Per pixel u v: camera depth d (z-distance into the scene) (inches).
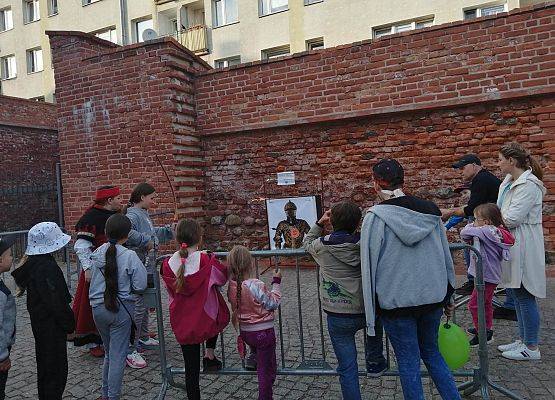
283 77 311.0
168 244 313.1
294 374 142.6
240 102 323.3
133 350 169.2
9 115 549.6
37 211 552.1
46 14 1037.8
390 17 682.2
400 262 105.3
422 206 108.7
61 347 129.8
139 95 320.5
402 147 289.0
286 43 772.6
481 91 265.0
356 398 114.3
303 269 306.2
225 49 841.5
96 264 140.3
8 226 518.0
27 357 185.8
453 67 270.4
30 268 128.6
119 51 325.4
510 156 161.3
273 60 312.7
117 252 138.8
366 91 290.2
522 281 154.6
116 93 328.2
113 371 134.1
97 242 167.9
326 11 732.0
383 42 285.4
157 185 316.8
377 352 132.4
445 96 272.5
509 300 197.8
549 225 256.5
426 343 112.6
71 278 314.5
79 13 993.5
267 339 126.2
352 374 115.3
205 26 852.0
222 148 335.0
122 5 930.1
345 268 114.3
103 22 965.2
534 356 155.3
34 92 1077.1
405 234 104.0
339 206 117.3
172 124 311.7
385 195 113.7
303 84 305.6
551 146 255.6
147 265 182.5
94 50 350.6
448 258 112.4
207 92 332.8
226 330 203.5
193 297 126.8
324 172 308.2
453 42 270.1
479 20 263.7
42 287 126.3
